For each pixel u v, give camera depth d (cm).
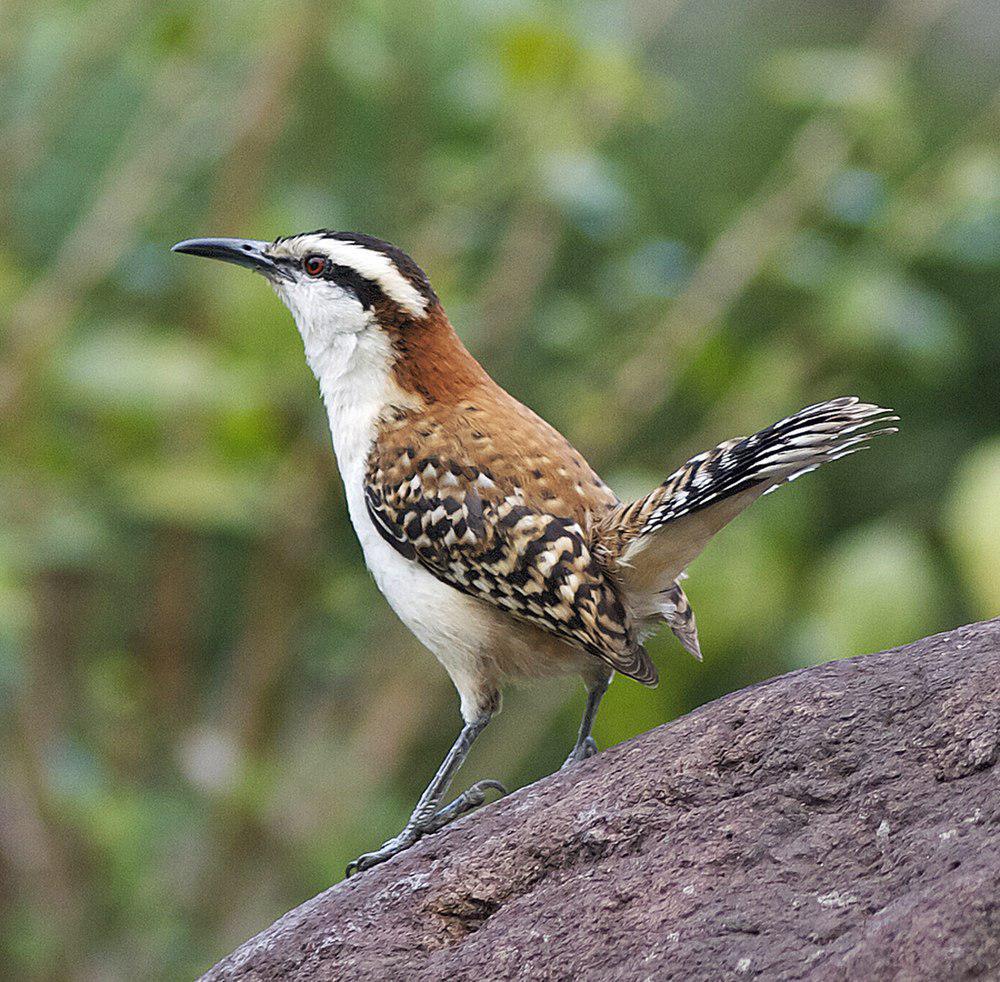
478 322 1241
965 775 573
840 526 1544
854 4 1645
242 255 919
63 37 1303
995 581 1080
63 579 1341
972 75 1589
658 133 1536
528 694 1352
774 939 548
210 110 1278
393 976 617
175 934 1237
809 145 1275
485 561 784
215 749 1212
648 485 1179
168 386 1147
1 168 1262
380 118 1338
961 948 498
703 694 1356
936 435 1531
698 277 1248
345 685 1332
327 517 1329
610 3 1295
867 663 634
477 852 641
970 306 1520
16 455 1198
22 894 1248
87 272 1205
